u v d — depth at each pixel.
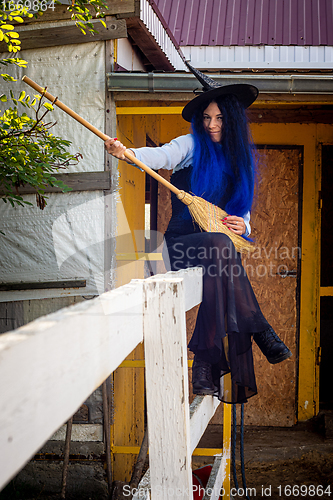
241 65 5.61
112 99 3.55
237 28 5.79
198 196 2.91
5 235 3.70
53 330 0.66
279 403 5.08
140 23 3.56
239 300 2.41
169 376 1.35
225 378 2.61
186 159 2.98
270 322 5.11
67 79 3.60
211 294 2.35
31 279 3.67
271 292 5.11
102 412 3.64
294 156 5.07
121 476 3.91
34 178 2.57
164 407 1.37
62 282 3.61
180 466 1.37
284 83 3.38
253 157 3.04
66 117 3.60
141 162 2.63
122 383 3.92
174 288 1.33
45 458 3.68
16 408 0.55
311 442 4.57
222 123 2.93
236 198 2.90
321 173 5.29
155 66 4.73
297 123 5.04
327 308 5.70
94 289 3.58
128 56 3.98
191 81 3.41
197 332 2.39
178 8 6.15
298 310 5.10
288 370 5.09
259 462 4.31
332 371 5.68
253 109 4.96
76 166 3.59
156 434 1.38
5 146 2.58
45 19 3.54
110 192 3.57
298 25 5.76
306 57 5.57
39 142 2.75
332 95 3.47
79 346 0.76
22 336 0.59
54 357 0.66
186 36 5.77
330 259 5.66
